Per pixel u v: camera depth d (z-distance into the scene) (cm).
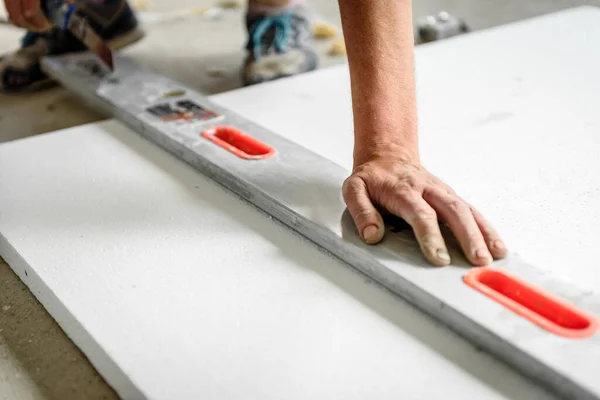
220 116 151
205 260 110
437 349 91
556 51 185
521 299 96
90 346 98
